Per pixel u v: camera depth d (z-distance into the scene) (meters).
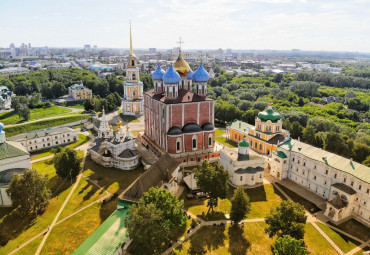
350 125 154.88
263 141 108.88
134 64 187.12
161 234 54.56
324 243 62.62
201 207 74.88
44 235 64.44
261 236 64.19
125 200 67.88
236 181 86.25
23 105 182.75
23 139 116.12
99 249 54.62
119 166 98.69
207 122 107.25
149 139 119.56
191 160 101.19
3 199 75.88
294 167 89.12
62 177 88.56
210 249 59.53
